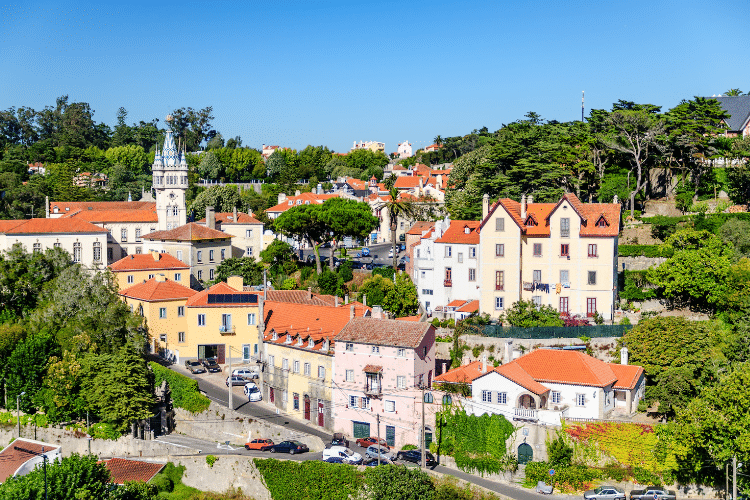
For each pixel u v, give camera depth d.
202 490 98.12
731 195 149.62
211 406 108.94
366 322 106.81
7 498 79.56
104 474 86.69
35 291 134.00
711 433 83.25
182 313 126.75
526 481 91.94
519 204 128.12
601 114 168.38
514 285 121.44
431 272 132.00
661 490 86.69
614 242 119.50
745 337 105.88
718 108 155.00
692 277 117.88
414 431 99.81
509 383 95.31
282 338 114.00
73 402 110.81
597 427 91.38
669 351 102.81
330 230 160.25
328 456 94.62
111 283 128.00
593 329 112.06
